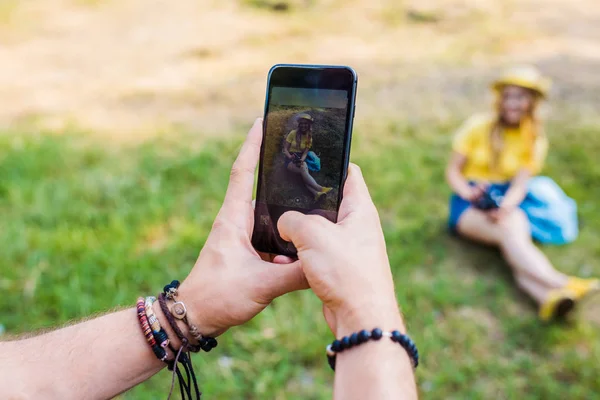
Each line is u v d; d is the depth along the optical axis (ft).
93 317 3.79
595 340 9.61
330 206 3.87
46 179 14.03
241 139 16.74
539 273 10.36
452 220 12.35
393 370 2.60
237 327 9.34
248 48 25.16
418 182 14.46
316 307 9.87
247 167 3.88
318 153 3.93
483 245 12.22
